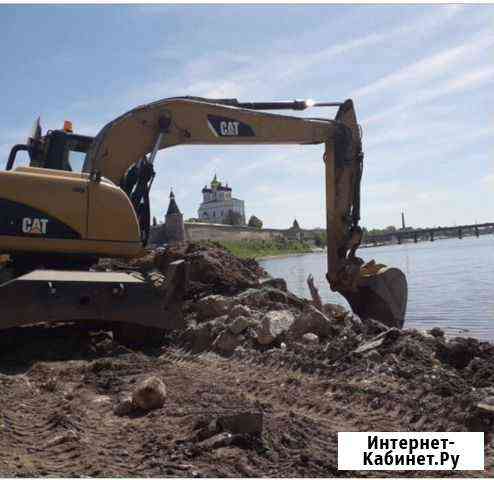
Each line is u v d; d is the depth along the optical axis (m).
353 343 8.09
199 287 13.26
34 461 4.61
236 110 12.05
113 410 6.03
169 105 11.38
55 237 9.27
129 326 9.16
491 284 25.62
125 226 9.77
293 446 4.91
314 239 152.75
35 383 7.10
